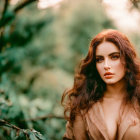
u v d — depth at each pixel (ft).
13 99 8.65
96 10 25.82
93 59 6.86
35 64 20.03
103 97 7.06
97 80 7.14
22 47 12.75
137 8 9.43
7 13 10.17
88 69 7.16
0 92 8.43
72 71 26.68
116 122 6.61
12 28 11.67
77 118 7.06
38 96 16.31
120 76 6.66
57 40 26.96
